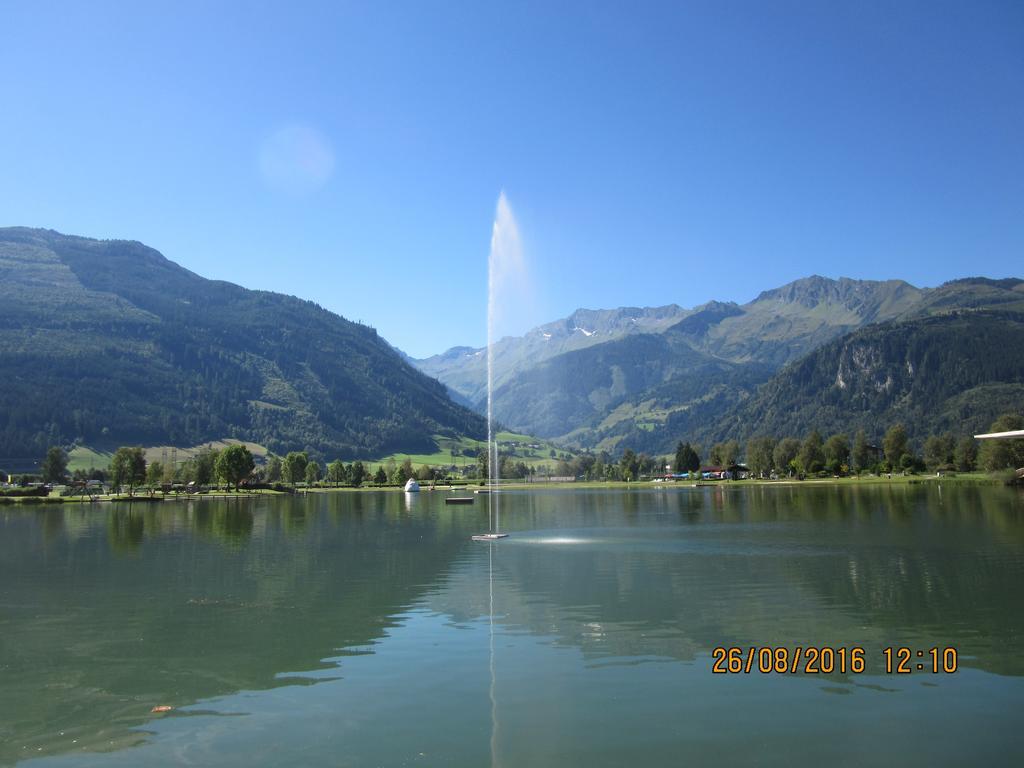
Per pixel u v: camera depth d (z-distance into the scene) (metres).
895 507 91.00
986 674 20.89
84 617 29.56
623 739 16.55
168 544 58.56
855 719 17.67
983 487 142.00
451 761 15.41
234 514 100.69
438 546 55.75
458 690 19.94
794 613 29.00
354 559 47.91
